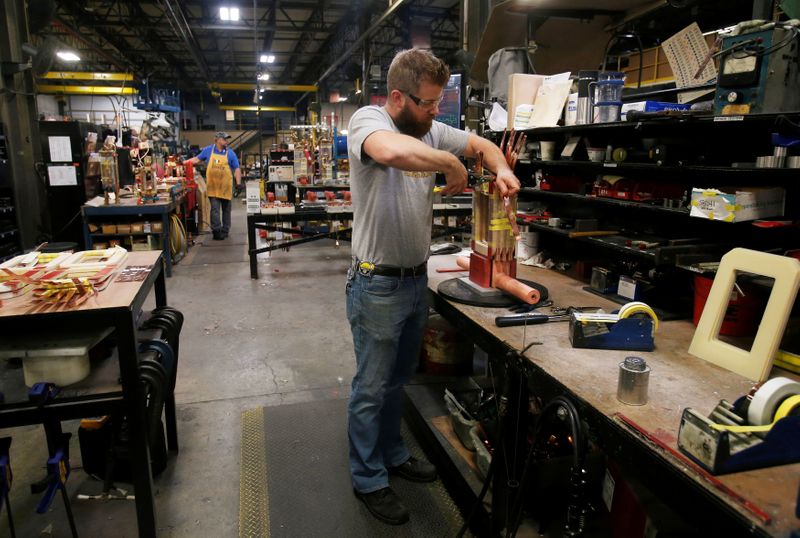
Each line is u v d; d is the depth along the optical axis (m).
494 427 1.88
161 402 1.61
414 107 1.51
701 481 0.86
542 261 2.40
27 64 5.59
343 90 17.16
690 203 1.60
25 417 1.41
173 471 2.10
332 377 2.96
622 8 2.16
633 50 2.36
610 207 2.22
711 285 1.46
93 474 2.04
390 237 1.62
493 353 1.54
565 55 2.52
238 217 10.24
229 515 1.86
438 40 12.45
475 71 2.83
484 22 3.98
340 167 6.53
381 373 1.75
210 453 2.23
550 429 1.75
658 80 2.22
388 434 2.03
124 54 13.66
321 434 2.37
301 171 6.40
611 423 1.06
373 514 1.84
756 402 0.94
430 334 2.69
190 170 7.47
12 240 5.64
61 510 1.87
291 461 2.17
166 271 5.22
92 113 13.01
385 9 8.74
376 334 1.70
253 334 3.62
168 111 11.46
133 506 1.90
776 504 0.80
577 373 1.27
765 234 1.55
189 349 3.35
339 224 6.88
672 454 0.93
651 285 1.77
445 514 1.87
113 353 1.74
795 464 0.90
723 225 1.72
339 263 5.89
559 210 2.53
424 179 1.64
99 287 1.55
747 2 2.00
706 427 0.88
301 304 4.34
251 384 2.87
